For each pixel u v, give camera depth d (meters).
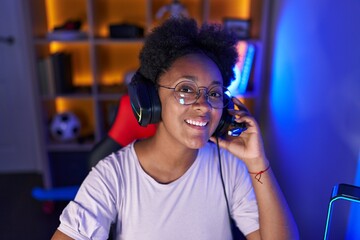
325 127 1.56
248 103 2.84
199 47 0.94
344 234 1.33
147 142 0.99
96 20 2.58
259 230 1.00
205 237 1.00
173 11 2.46
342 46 1.41
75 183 2.81
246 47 2.50
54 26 2.70
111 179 0.94
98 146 1.30
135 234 0.95
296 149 1.94
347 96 1.35
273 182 1.00
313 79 1.71
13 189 3.02
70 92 2.65
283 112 2.19
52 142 2.70
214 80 0.89
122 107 1.26
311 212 1.72
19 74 3.09
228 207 1.03
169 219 0.96
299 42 1.93
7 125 3.22
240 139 1.01
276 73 2.35
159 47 0.92
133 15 2.73
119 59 2.83
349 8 1.36
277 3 2.34
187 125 0.89
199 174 0.99
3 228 2.51
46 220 2.59
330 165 1.50
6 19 2.94
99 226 0.89
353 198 0.73
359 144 1.27
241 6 2.71
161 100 0.91
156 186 0.95
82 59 2.82
